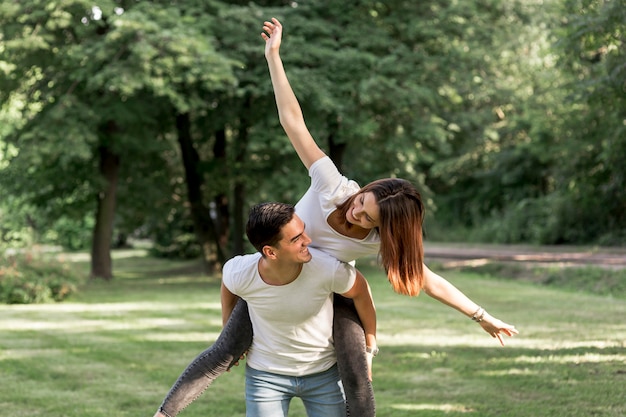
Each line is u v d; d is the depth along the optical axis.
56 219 23.50
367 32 20.39
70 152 17.89
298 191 20.92
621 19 10.46
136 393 7.29
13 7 17.61
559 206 30.08
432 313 12.92
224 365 3.93
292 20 19.70
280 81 3.92
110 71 17.36
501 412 6.27
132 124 20.58
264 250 3.59
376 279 20.41
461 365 8.24
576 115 20.27
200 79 18.30
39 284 15.84
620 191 25.73
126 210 24.50
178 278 22.70
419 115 21.64
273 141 19.30
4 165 23.67
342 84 19.55
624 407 6.29
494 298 14.89
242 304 3.94
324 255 3.74
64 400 7.01
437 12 21.00
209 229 23.20
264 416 3.92
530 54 23.61
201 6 19.45
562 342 9.55
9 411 6.62
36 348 9.88
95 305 15.21
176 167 25.94
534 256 24.34
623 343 9.36
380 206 3.59
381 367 8.24
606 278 16.70
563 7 12.02
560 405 6.41
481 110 26.45
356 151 24.78
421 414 6.28
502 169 36.22
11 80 19.67
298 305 3.74
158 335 10.95
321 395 3.93
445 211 39.91
